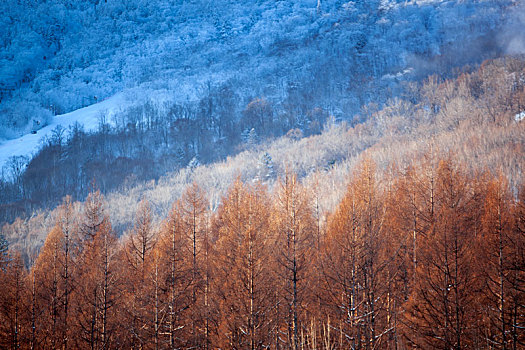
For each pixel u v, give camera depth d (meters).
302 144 118.25
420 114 105.88
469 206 25.92
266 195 34.88
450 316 19.80
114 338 23.34
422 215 25.62
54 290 26.45
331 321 20.45
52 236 31.00
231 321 20.03
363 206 23.41
